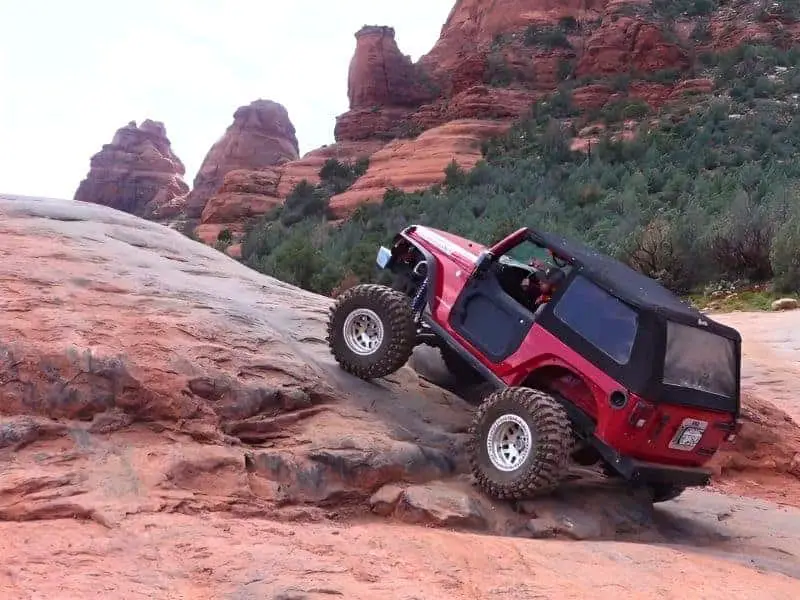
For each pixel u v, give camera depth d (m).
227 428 6.44
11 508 4.98
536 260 7.76
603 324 6.70
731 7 113.44
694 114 79.75
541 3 135.88
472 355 7.46
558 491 7.16
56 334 6.34
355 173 98.25
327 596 4.33
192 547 4.79
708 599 5.13
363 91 129.25
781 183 43.72
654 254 32.56
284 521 5.75
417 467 6.74
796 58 95.94
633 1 117.12
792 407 14.00
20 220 9.09
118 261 8.56
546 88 109.06
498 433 6.72
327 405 7.27
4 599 3.87
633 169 63.88
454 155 87.62
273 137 158.25
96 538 4.76
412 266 8.58
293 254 41.03
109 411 6.02
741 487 10.34
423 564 5.09
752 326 22.28
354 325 7.93
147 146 179.12
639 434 6.50
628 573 5.50
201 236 104.81
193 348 6.86
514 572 5.18
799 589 5.72
